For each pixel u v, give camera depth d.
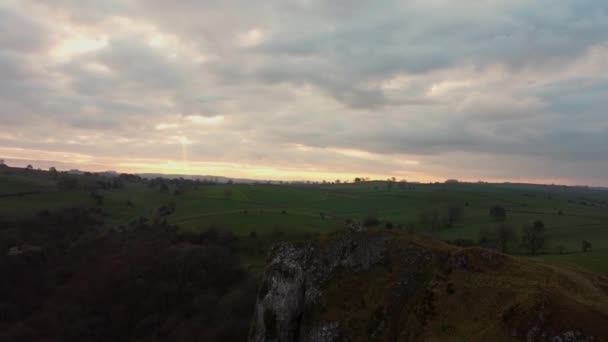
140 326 62.72
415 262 33.66
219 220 92.50
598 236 75.06
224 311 61.81
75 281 73.06
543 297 24.39
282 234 80.88
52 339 60.25
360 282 35.75
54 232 87.56
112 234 88.50
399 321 30.70
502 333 24.02
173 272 72.50
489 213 98.56
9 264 74.00
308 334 35.50
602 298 26.67
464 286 28.95
